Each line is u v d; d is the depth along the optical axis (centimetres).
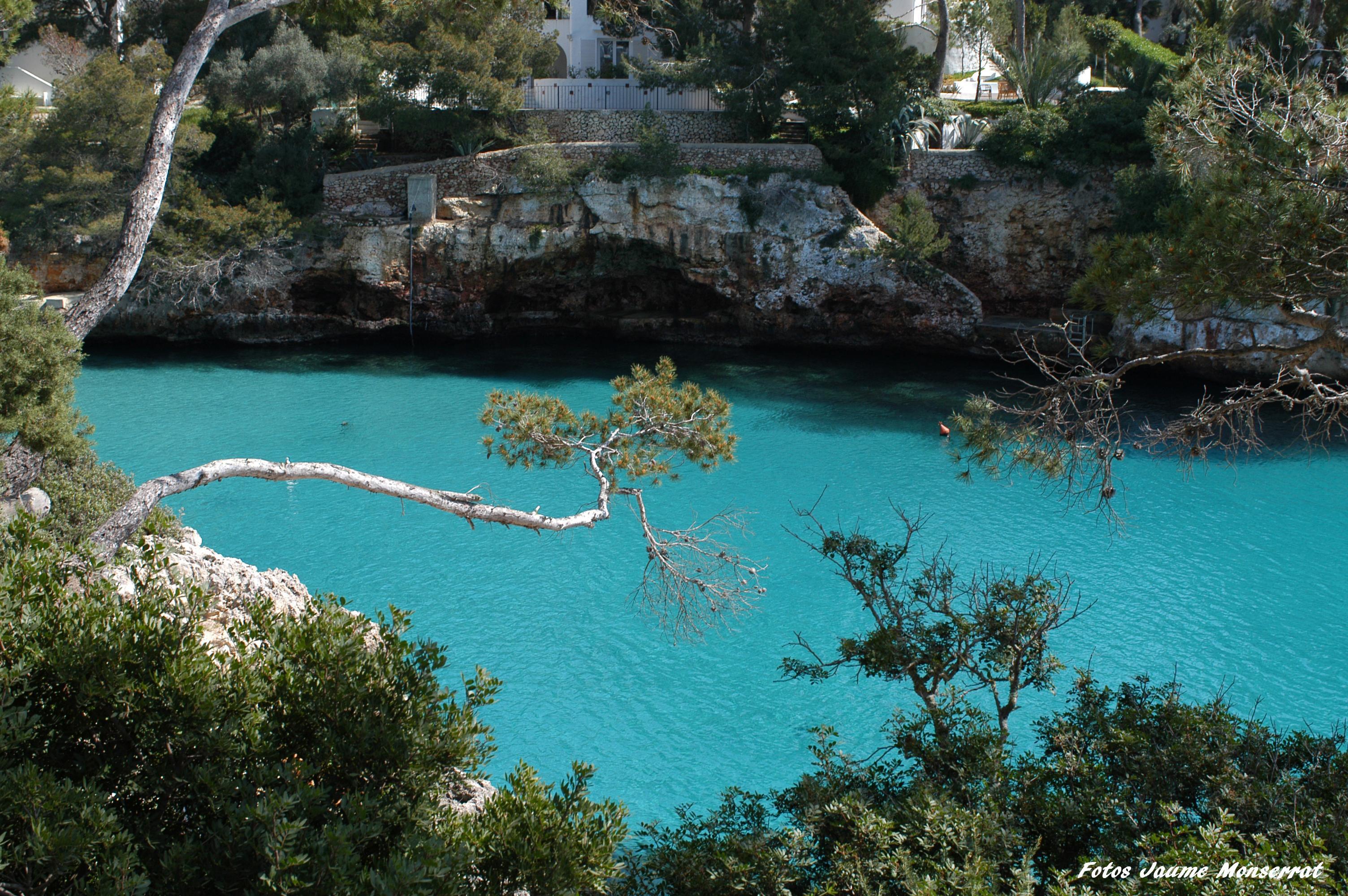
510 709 1709
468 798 1104
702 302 4631
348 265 4312
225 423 3312
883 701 1748
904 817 974
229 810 606
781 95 4409
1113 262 1080
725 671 1855
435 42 4247
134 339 4453
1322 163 988
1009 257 4331
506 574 2259
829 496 2766
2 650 636
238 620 772
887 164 4297
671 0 4850
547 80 4631
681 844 1001
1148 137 1160
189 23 4956
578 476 2914
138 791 650
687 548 1688
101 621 664
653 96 4625
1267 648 1902
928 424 3412
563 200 4297
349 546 2384
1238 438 1205
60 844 542
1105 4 5541
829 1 4331
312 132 4575
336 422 3353
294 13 1934
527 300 4641
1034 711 1692
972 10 4778
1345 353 1021
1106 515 2603
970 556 2344
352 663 712
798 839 946
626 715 1698
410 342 4628
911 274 4188
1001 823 946
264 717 715
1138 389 3769
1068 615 2041
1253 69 1072
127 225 1402
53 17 5116
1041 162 4147
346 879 592
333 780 683
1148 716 1091
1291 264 977
